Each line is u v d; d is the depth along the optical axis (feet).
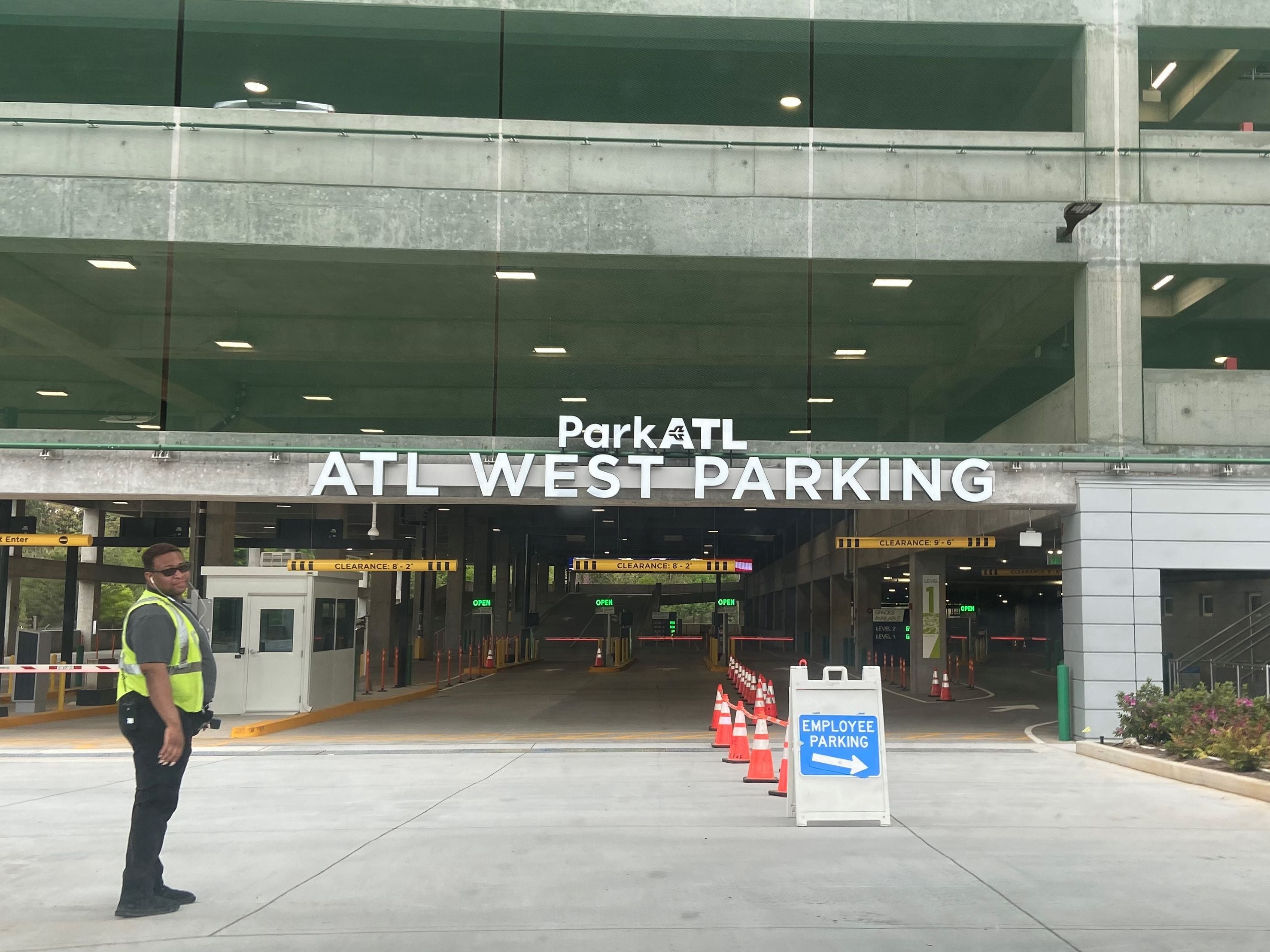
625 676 120.47
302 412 108.06
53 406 107.55
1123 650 54.24
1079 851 25.08
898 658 128.57
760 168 58.90
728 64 71.72
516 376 100.94
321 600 71.10
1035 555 94.32
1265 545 54.90
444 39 64.90
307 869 23.31
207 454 56.34
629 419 107.34
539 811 31.32
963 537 75.31
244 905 20.15
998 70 70.44
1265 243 57.72
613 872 22.84
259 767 43.57
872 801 28.73
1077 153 58.49
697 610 355.36
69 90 78.79
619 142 58.90
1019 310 70.59
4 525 69.67
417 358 86.74
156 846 19.48
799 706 29.12
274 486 56.13
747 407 107.04
